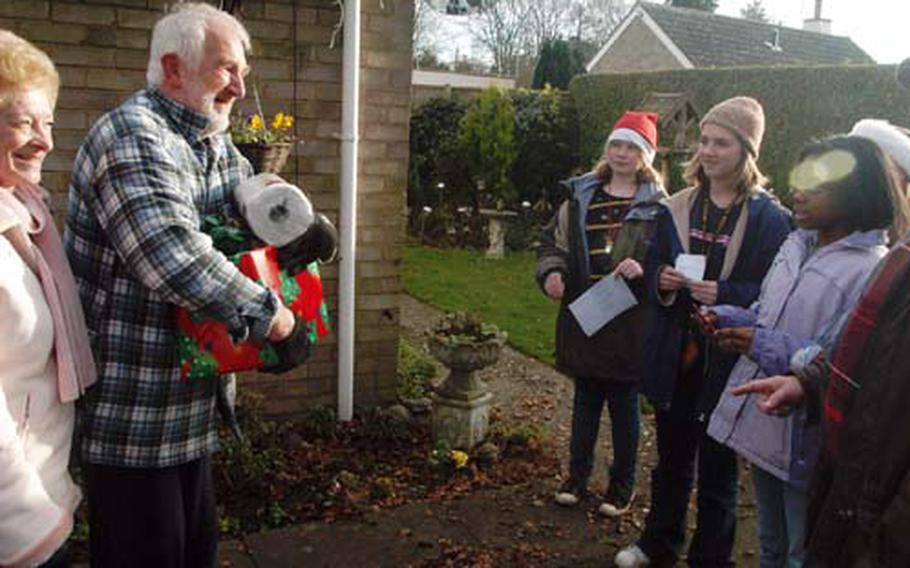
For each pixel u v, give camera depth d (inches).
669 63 836.0
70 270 78.8
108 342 84.7
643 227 140.7
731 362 111.0
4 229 68.3
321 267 177.9
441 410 166.9
